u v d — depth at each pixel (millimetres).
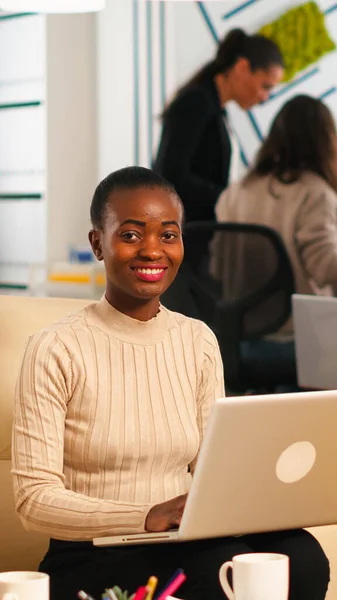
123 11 5680
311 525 1673
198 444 1831
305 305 3045
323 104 4164
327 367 3039
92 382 1760
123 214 1775
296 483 1589
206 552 1644
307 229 4094
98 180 5895
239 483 1539
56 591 1727
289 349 3930
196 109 4582
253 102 4918
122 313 1820
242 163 5133
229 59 4836
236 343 3961
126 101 5711
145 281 1781
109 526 1620
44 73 5691
